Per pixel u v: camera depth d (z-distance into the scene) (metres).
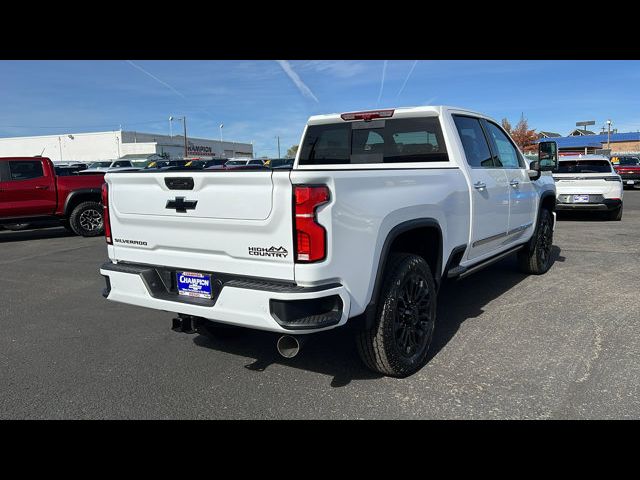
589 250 8.25
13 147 71.50
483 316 4.91
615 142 70.56
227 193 2.99
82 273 7.64
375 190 3.15
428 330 3.79
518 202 5.53
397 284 3.39
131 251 3.62
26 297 6.27
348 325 3.24
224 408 3.25
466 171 4.42
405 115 4.63
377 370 3.55
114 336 4.70
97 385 3.64
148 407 3.30
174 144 74.00
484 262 4.97
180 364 3.98
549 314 4.91
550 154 5.79
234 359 4.05
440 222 3.86
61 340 4.63
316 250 2.76
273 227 2.83
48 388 3.62
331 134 5.27
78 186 11.52
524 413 3.06
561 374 3.56
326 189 2.78
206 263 3.17
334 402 3.28
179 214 3.24
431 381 3.52
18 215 10.87
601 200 11.60
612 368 3.63
